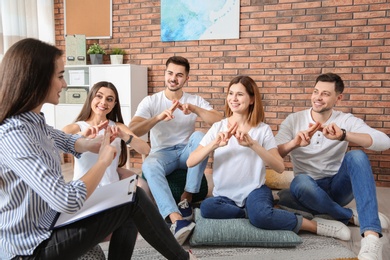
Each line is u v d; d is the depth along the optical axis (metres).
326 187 2.00
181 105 2.18
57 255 0.95
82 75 3.53
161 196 1.82
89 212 0.99
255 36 3.28
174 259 1.22
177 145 2.31
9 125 0.88
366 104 3.06
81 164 1.72
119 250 1.18
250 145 1.67
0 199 0.92
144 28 3.60
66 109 3.54
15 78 0.89
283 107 3.28
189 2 3.38
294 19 3.17
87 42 3.80
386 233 1.83
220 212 1.82
